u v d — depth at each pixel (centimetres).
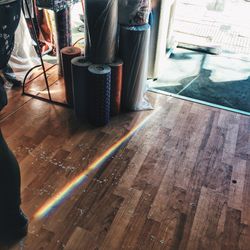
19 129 204
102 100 196
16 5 159
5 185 118
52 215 152
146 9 196
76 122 213
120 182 171
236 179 177
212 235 147
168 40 296
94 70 189
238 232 150
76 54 207
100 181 171
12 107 224
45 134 202
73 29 339
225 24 375
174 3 276
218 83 266
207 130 212
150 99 241
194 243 144
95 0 177
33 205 156
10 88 243
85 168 179
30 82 250
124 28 194
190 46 320
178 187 170
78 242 141
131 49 198
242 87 262
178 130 211
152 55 248
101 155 188
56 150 190
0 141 110
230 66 294
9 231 137
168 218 154
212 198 165
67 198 161
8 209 126
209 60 303
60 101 231
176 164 185
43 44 283
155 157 189
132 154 190
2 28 154
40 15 269
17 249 137
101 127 210
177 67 287
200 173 180
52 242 141
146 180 173
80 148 192
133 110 228
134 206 159
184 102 239
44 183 168
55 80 255
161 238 145
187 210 158
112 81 202
